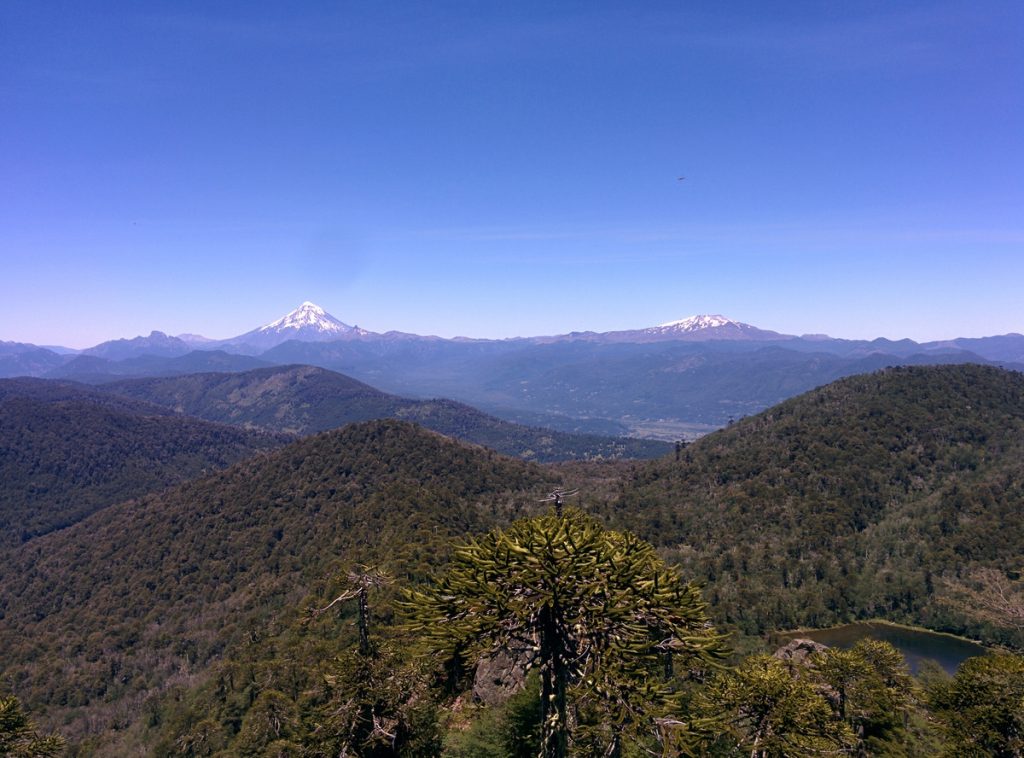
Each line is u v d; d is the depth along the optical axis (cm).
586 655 1246
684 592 1272
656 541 13688
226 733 5100
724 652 1264
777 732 2408
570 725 1739
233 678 5841
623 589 1227
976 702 3209
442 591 1305
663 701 1277
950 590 11438
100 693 8344
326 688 3619
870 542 13112
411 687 2809
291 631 6456
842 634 10975
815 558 12700
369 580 2916
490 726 2481
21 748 2577
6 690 8562
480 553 1301
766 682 2511
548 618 1271
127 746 6506
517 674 2923
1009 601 10675
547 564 1205
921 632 11069
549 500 1535
